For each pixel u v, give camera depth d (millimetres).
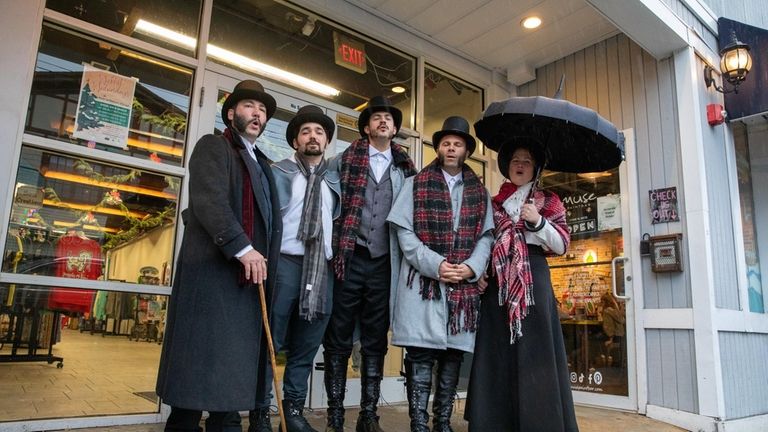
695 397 3490
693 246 3652
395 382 3793
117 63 2973
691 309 3582
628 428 3289
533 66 4840
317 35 3877
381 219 2531
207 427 1922
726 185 4070
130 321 2838
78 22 2830
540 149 2646
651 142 3994
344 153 2643
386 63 4254
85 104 2830
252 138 2211
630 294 3889
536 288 2469
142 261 2900
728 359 3641
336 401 2434
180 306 1855
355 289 2477
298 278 2320
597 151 2656
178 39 3201
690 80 3842
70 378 2662
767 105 4004
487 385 2455
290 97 3645
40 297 2615
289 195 2381
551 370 2361
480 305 2555
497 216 2590
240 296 1895
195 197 1882
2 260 2504
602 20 4125
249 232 1963
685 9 4016
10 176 2521
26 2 2666
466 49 4574
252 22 3543
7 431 2387
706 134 3939
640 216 3955
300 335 2340
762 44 4121
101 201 2826
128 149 2926
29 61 2637
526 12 4031
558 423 2297
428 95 4504
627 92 4199
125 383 2766
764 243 4535
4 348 2525
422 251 2334
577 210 4312
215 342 1813
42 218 2643
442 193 2486
